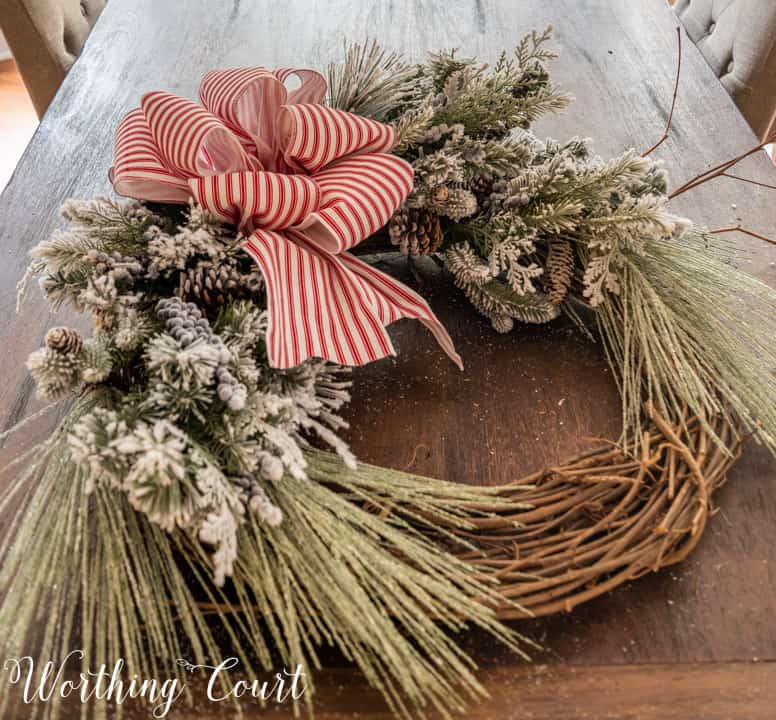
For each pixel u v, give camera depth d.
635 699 0.84
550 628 0.88
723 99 1.49
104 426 0.85
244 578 0.86
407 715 0.79
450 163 1.04
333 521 0.87
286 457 0.86
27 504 0.98
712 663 0.86
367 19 1.70
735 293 1.15
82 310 0.99
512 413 1.05
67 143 1.43
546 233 1.12
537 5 1.74
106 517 0.88
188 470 0.84
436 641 0.82
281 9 1.74
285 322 0.95
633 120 1.45
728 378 1.02
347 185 1.01
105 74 1.58
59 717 0.84
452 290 1.19
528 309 1.09
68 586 0.90
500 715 0.84
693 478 0.94
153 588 0.85
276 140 1.05
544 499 0.93
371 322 0.99
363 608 0.82
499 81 1.11
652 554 0.90
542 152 1.17
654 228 1.04
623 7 1.74
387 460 1.01
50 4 1.90
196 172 1.02
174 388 0.88
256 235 1.00
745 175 1.34
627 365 1.05
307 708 0.84
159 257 0.98
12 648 0.79
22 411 1.06
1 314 1.16
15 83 3.28
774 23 1.73
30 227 1.28
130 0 1.79
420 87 1.15
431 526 0.90
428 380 1.09
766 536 0.94
